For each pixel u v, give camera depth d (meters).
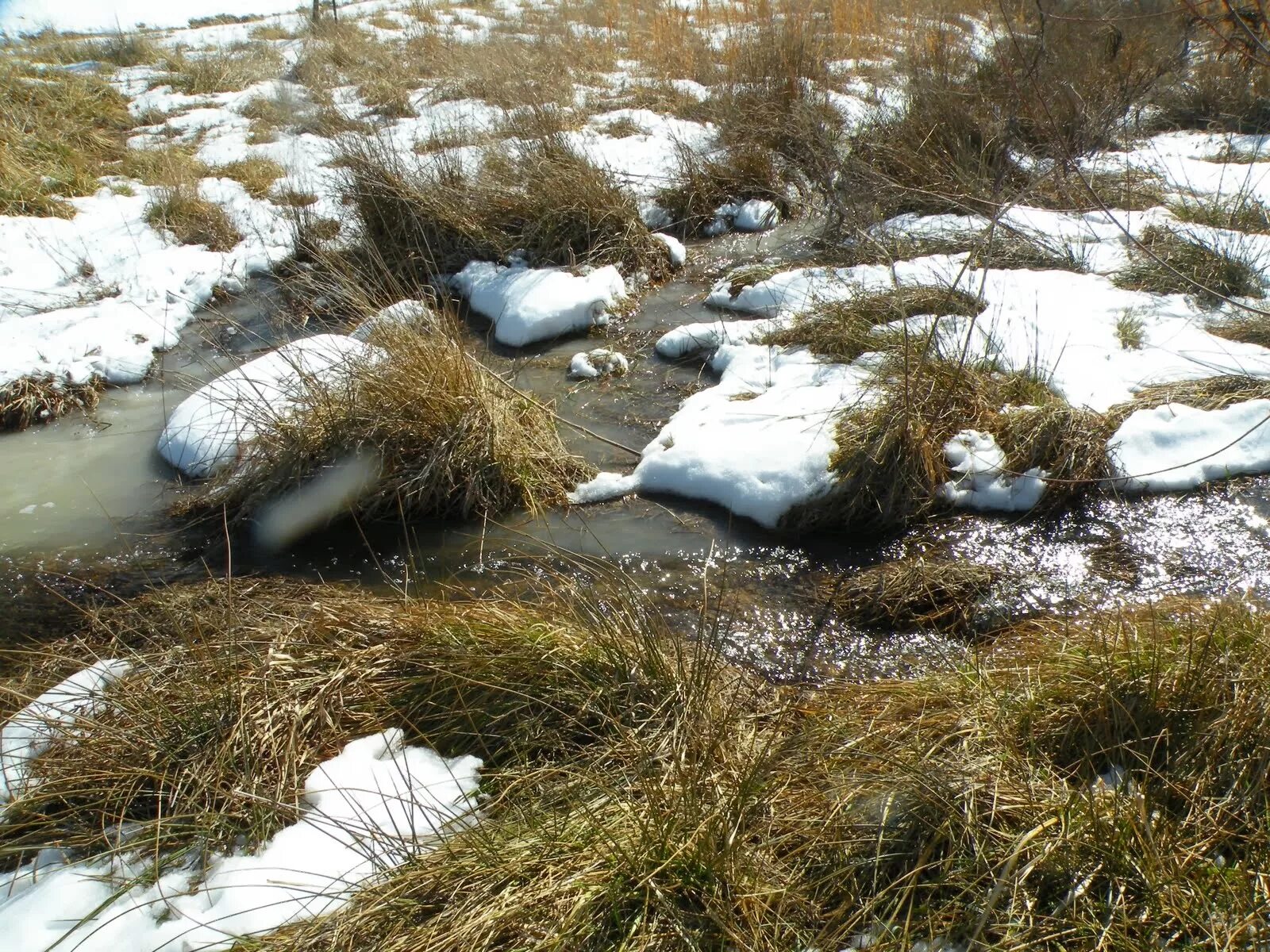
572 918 2.06
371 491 4.04
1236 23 2.60
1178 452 4.05
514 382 5.06
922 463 3.90
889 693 2.88
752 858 2.23
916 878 2.17
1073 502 3.91
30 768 2.57
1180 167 7.02
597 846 2.23
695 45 10.09
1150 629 2.87
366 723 2.75
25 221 6.89
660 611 3.42
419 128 8.49
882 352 4.70
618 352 5.37
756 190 7.02
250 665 2.87
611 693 2.74
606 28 12.29
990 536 3.76
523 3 14.67
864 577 3.55
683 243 6.75
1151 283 5.31
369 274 5.91
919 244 5.95
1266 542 3.61
